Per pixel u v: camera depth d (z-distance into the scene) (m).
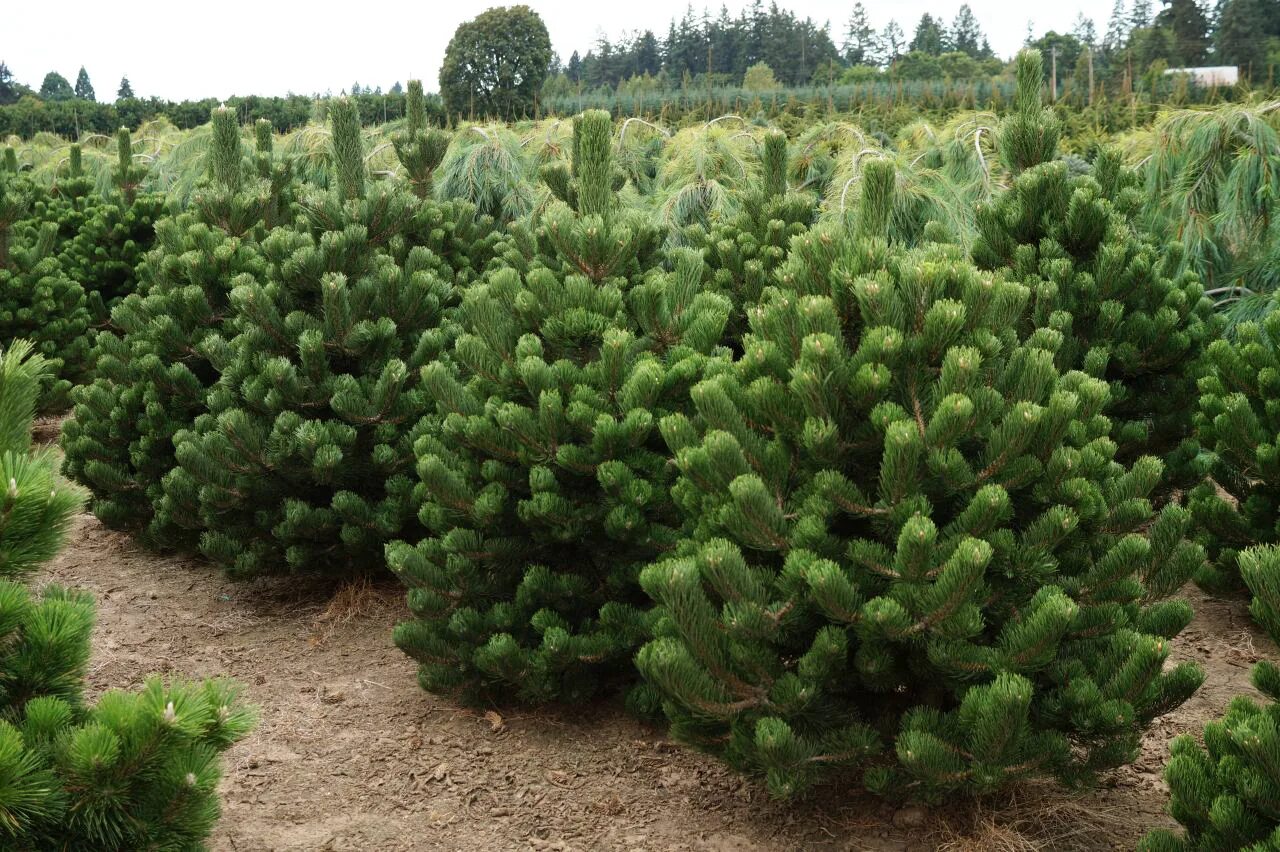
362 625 5.22
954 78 39.91
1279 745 2.28
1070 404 2.92
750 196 6.80
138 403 5.85
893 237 8.80
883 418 2.90
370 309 5.24
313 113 16.72
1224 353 4.87
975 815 3.20
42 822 1.96
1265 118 8.12
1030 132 5.73
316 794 3.57
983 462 2.98
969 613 2.74
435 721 4.15
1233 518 4.87
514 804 3.50
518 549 4.02
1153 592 3.26
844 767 3.04
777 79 64.38
